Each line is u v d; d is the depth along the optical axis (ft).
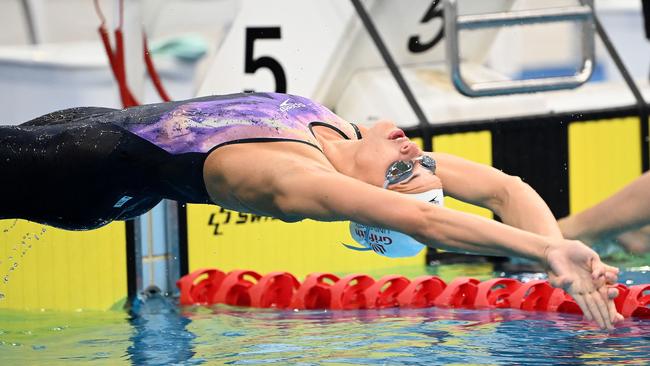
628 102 79.97
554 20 72.28
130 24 70.49
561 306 54.95
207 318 56.90
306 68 75.36
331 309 58.59
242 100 46.09
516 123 74.38
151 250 65.21
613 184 78.07
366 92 76.64
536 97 77.97
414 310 56.85
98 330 54.29
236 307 60.90
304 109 46.39
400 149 44.65
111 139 46.29
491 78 79.56
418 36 79.92
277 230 68.23
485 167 47.11
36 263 62.28
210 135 44.55
